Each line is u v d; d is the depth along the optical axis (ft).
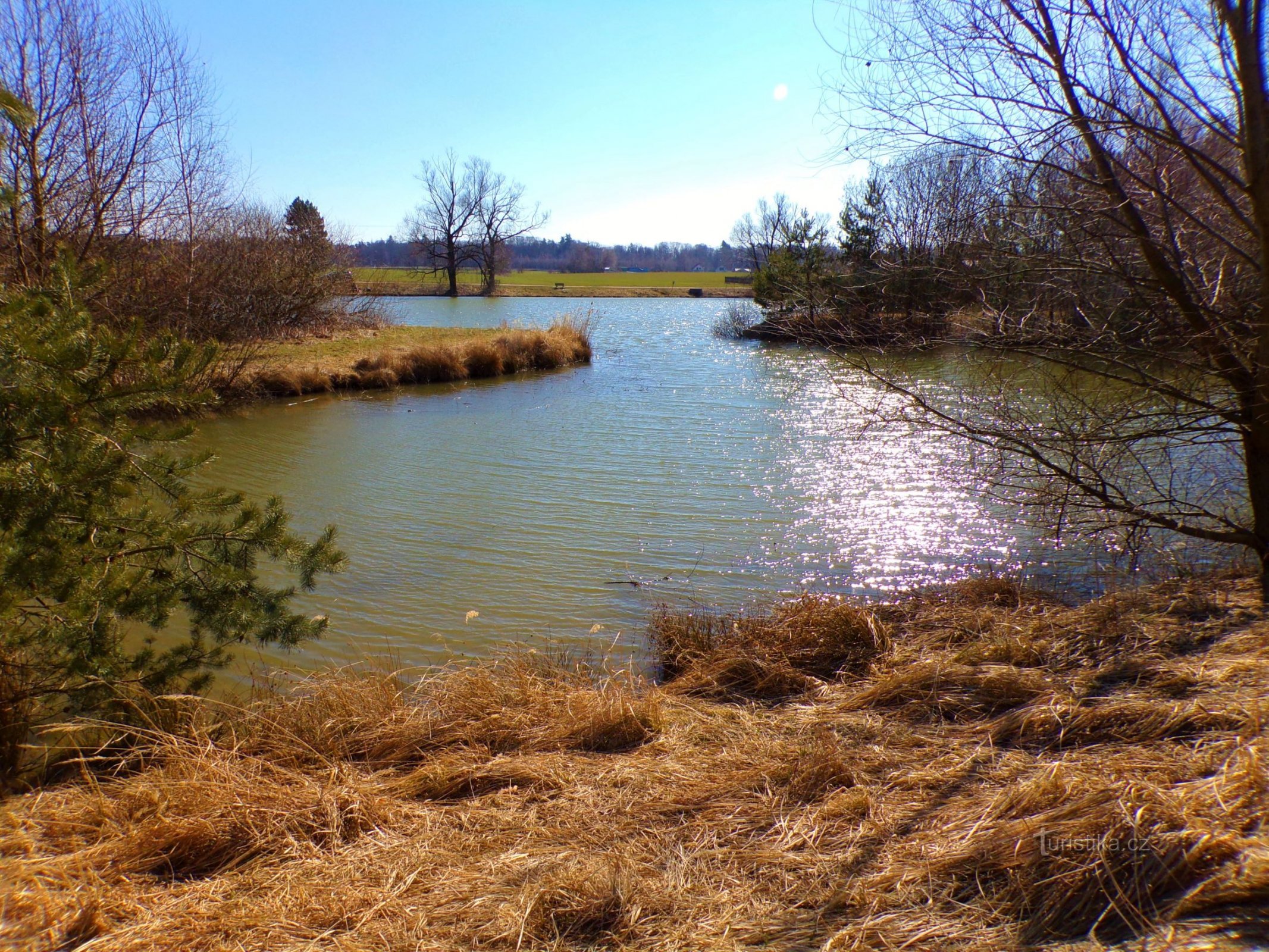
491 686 16.03
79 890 9.46
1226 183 19.15
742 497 35.91
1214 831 8.43
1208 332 18.63
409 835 10.94
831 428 50.44
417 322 131.03
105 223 51.85
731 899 8.93
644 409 58.44
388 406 60.80
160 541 16.06
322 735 14.32
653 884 9.22
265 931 8.71
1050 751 11.91
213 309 59.36
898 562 27.81
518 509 34.01
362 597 24.86
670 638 20.88
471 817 11.33
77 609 14.01
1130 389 20.17
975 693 14.39
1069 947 7.51
